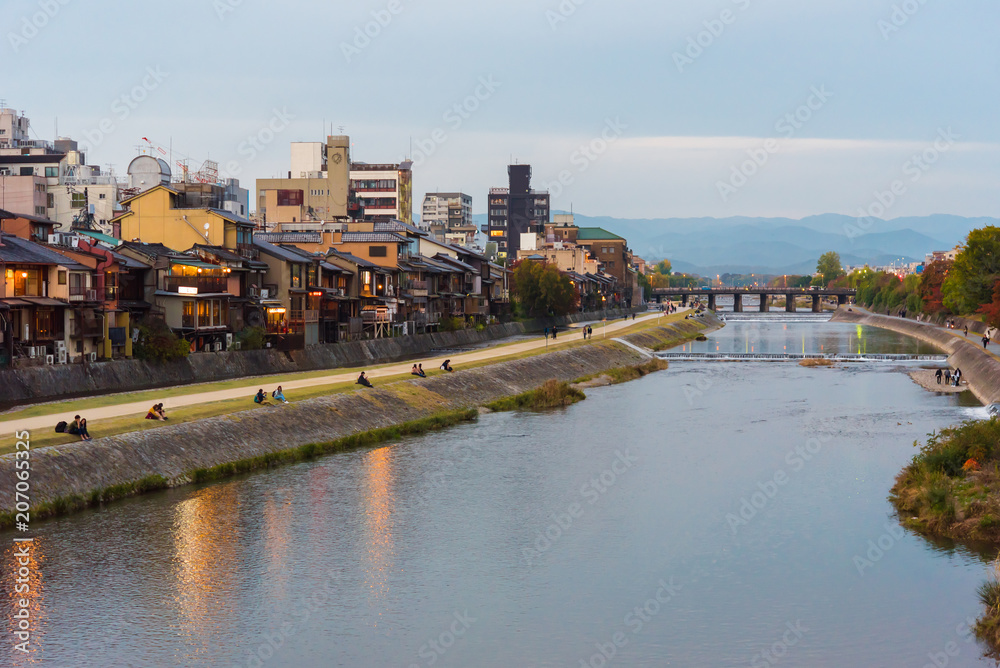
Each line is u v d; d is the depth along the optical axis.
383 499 50.47
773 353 144.88
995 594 36.03
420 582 38.88
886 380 106.62
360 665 31.45
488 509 49.34
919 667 31.41
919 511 47.34
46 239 75.44
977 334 153.25
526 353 113.50
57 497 44.16
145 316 76.94
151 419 54.16
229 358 81.44
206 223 87.00
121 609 35.16
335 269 104.44
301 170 190.88
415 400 76.50
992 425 52.56
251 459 55.69
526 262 187.38
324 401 67.25
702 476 56.81
